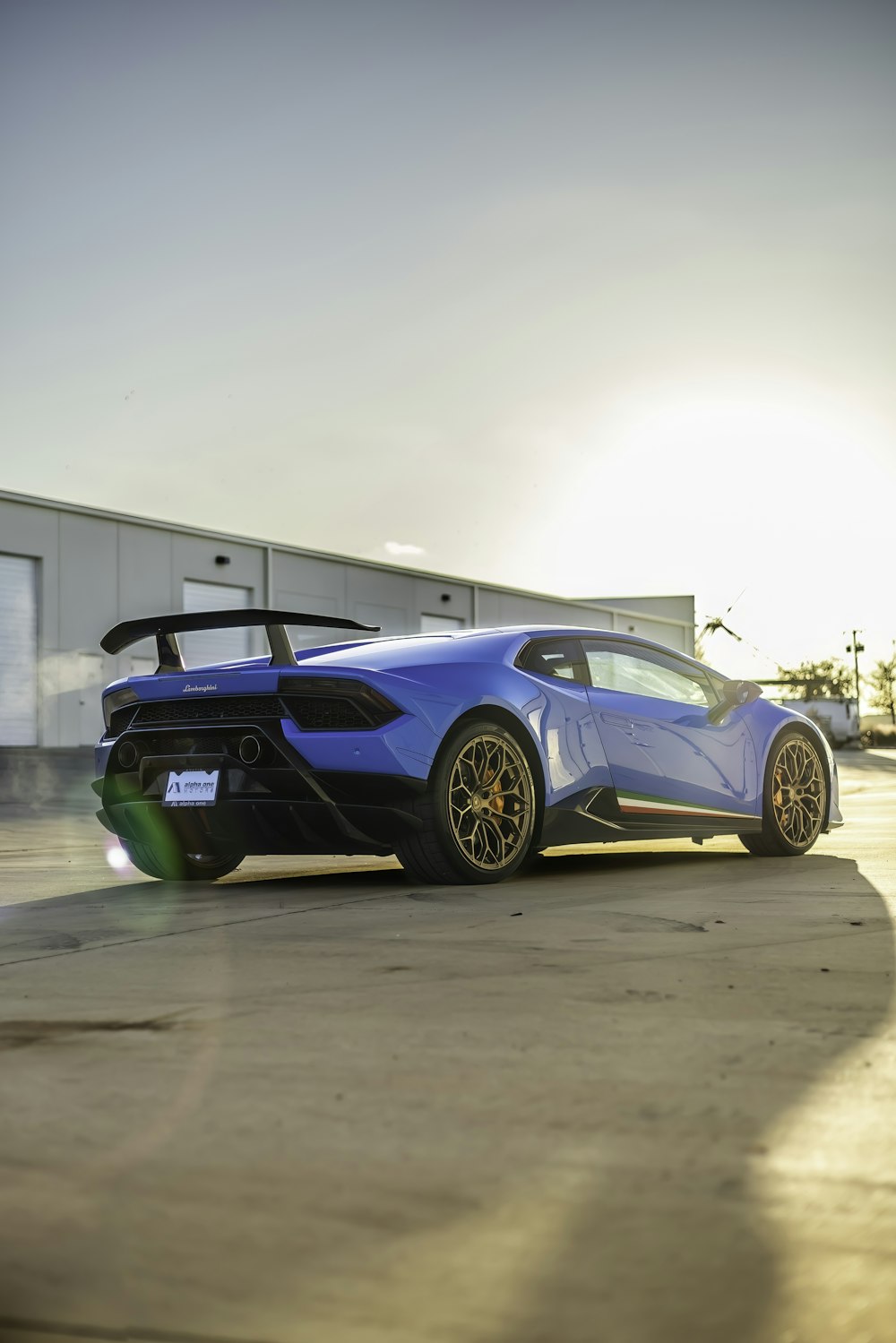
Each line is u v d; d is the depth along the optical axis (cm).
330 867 491
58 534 2022
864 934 261
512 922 285
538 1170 117
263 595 2336
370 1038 171
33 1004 201
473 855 372
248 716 370
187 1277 95
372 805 359
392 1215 106
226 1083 150
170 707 386
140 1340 85
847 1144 123
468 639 409
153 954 249
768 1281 92
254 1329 86
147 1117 136
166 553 2178
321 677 361
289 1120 135
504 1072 153
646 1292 91
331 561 2480
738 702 469
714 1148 123
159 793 385
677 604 3622
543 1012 187
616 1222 104
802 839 491
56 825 1023
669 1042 166
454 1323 86
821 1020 179
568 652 423
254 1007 194
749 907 310
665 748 435
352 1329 86
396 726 357
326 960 237
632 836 424
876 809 1041
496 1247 99
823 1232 101
